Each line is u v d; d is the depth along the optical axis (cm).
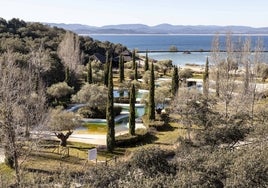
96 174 1245
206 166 1256
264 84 6569
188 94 4081
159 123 3841
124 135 3388
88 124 4172
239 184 1151
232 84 4681
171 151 2570
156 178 1153
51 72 5406
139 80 7431
